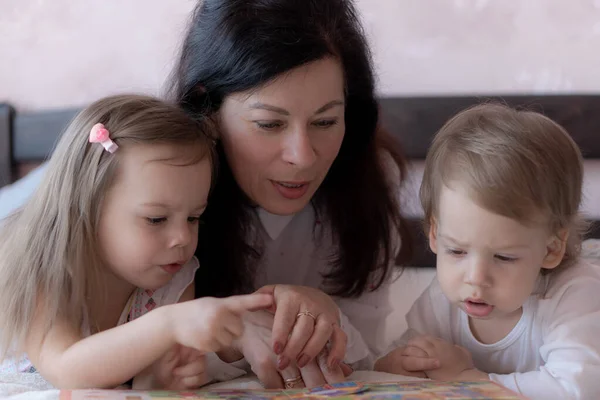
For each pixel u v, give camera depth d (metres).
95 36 1.89
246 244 1.17
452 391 0.76
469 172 0.89
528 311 1.00
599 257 1.24
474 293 0.90
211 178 1.01
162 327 0.84
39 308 0.92
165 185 0.90
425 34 1.84
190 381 0.90
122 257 0.93
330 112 1.01
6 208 1.44
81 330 0.95
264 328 0.97
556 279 0.99
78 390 0.81
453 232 0.90
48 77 1.91
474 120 0.96
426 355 1.01
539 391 0.91
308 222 1.24
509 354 1.03
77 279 0.92
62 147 0.96
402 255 1.32
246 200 1.14
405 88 1.85
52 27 1.89
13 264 0.94
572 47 1.81
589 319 0.94
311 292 1.01
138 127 0.92
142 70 1.89
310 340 0.90
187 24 1.22
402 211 1.41
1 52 1.90
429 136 1.78
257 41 0.97
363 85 1.11
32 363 0.96
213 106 1.05
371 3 1.83
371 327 1.24
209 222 1.13
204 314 0.82
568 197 0.92
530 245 0.89
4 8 1.89
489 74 1.83
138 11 1.87
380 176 1.23
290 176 1.02
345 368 0.98
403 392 0.75
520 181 0.88
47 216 0.94
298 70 0.97
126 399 0.77
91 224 0.93
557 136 0.94
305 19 0.99
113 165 0.91
